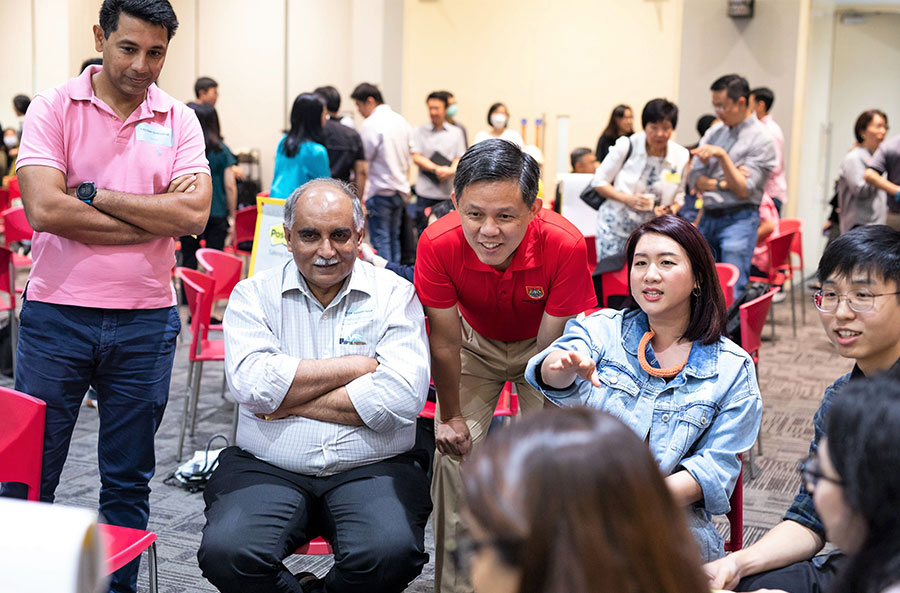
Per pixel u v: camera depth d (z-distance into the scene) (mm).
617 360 2182
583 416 854
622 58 9383
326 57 10352
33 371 2381
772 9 8414
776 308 8242
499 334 2635
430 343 2529
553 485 795
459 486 2531
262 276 2430
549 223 2406
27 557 709
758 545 1869
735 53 8586
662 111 4754
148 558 2066
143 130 2428
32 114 2346
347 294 2381
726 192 5430
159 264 2465
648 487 812
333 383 2275
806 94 8734
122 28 2287
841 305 1923
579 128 9617
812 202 9773
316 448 2268
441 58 9961
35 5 10492
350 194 2354
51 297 2373
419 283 2475
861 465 1102
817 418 2000
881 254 1870
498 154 2164
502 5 9703
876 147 7000
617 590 775
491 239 2193
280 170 5648
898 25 10367
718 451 2045
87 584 727
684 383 2107
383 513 2166
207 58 10719
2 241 8555
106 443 2490
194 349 4066
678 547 812
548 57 9625
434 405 3354
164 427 4434
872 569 1095
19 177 2330
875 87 10570
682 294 2098
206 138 6652
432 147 8320
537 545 784
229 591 2117
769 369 5934
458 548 858
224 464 2348
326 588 2197
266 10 10477
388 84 9914
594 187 4930
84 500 3502
